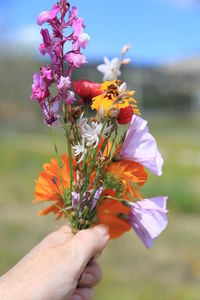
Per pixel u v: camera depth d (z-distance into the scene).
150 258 1.71
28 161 4.16
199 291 1.41
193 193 2.61
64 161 0.41
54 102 0.38
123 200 0.40
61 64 0.37
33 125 7.91
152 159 0.39
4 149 4.77
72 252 0.37
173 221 2.24
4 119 7.88
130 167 0.40
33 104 8.23
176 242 1.91
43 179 0.42
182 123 10.20
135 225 0.42
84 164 0.39
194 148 5.62
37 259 0.36
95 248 0.38
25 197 2.69
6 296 0.34
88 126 0.37
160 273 1.56
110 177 0.39
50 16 0.36
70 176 0.39
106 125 0.38
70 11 0.37
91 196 0.39
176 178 3.29
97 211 0.41
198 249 1.82
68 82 0.36
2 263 1.59
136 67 12.25
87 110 0.39
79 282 0.42
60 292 0.35
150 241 0.41
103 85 0.38
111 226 0.43
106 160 0.39
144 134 0.40
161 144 6.04
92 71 5.54
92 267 0.42
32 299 0.34
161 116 12.31
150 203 0.40
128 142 0.40
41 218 2.21
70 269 0.36
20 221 2.14
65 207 0.40
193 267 1.62
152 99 13.60
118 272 1.56
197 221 2.25
